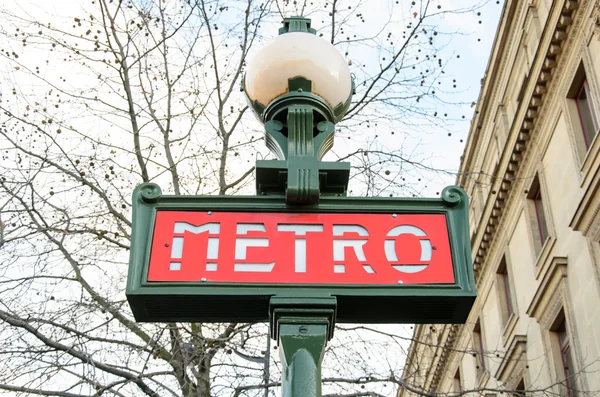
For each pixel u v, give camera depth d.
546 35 20.36
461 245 3.07
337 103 3.71
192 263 2.99
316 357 2.73
